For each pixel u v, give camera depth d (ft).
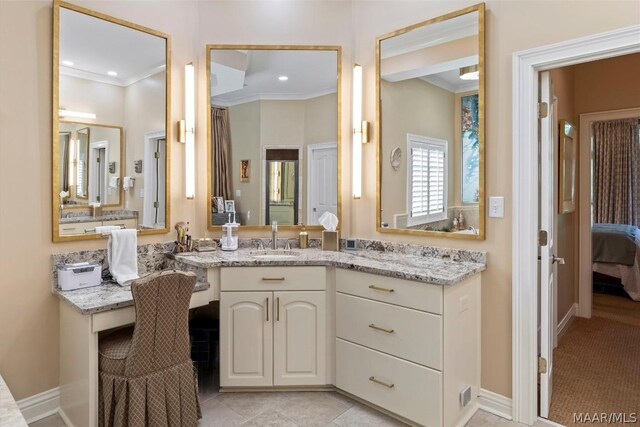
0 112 6.77
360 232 9.70
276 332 8.02
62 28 7.45
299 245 9.63
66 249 7.60
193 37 9.50
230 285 7.93
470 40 7.72
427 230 8.41
